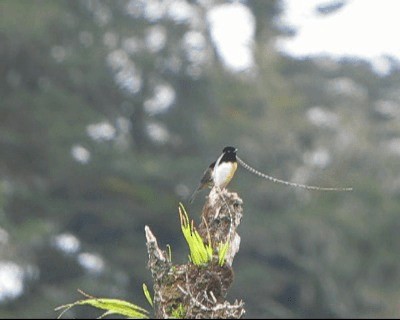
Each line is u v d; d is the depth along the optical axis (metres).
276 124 44.25
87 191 38.53
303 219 41.16
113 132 41.16
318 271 40.97
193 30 45.81
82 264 36.41
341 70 51.62
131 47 43.19
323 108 48.94
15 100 37.53
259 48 47.59
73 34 40.66
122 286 36.75
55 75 40.12
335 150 45.12
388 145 46.50
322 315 40.91
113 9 43.50
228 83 45.66
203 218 7.74
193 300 7.11
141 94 43.06
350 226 41.94
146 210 38.66
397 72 51.66
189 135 43.59
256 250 41.09
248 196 42.06
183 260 38.56
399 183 45.16
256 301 39.78
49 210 38.03
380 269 41.97
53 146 37.34
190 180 39.22
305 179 43.66
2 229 34.34
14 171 37.69
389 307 41.03
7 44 38.22
